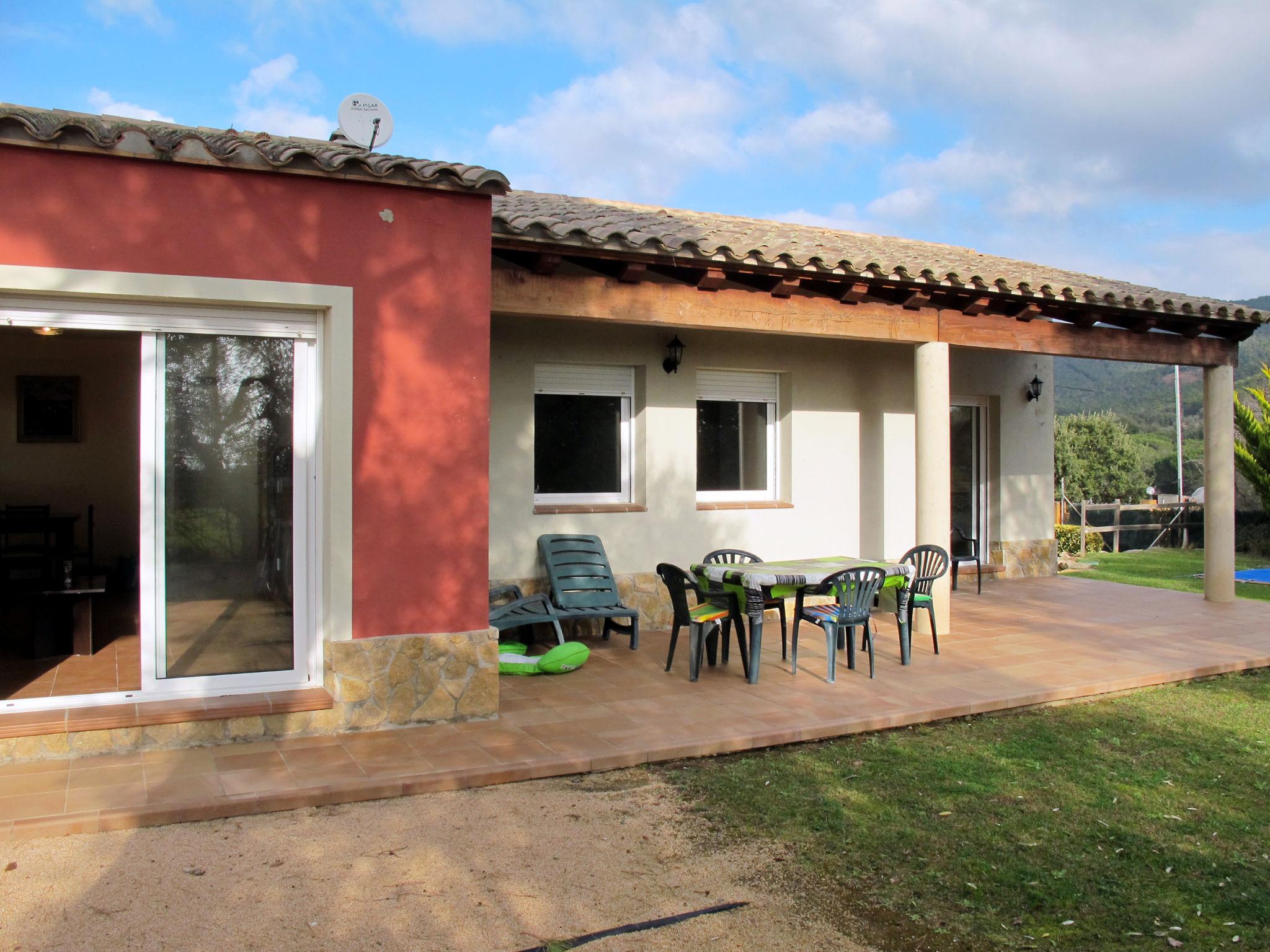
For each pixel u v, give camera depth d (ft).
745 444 33.40
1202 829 14.87
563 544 28.02
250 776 15.61
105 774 15.60
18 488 36.96
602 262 23.48
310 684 18.63
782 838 14.14
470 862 13.05
